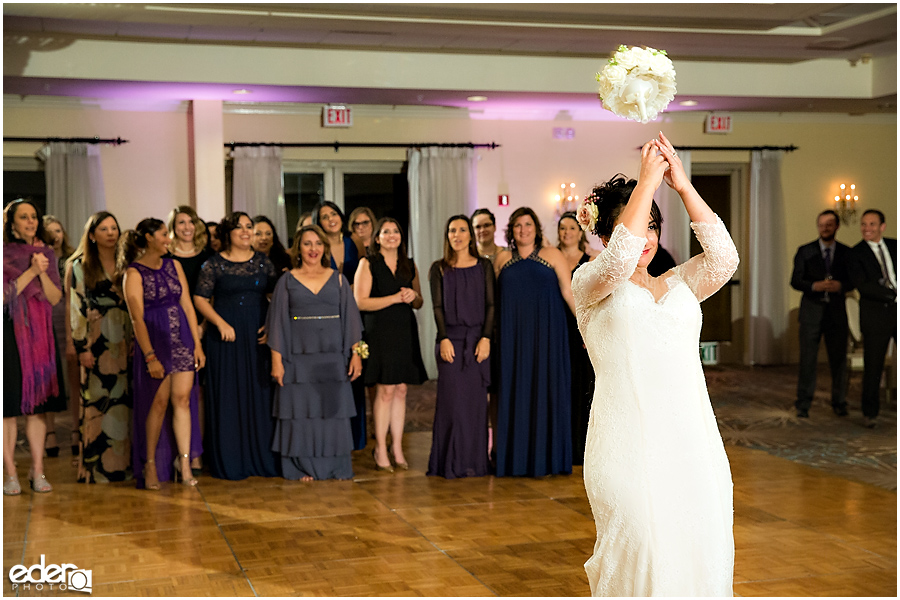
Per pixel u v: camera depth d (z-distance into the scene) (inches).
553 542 157.5
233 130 369.7
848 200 430.9
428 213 387.5
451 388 208.1
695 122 417.1
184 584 137.0
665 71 88.4
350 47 309.0
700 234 90.0
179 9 248.5
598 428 91.7
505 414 208.1
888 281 259.1
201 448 213.8
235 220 212.2
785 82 351.3
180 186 361.4
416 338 218.1
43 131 345.4
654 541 87.4
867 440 245.1
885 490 193.5
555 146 405.1
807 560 146.9
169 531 166.1
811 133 428.1
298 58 307.0
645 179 86.8
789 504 182.2
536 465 205.3
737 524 168.1
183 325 201.3
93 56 287.9
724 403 307.7
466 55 322.0
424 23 269.0
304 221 235.5
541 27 276.4
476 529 165.8
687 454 89.0
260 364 213.3
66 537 162.6
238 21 263.4
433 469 211.5
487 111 394.6
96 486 203.3
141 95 335.3
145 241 197.8
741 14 271.7
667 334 89.6
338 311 209.3
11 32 276.4
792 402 308.8
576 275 93.0
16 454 242.4
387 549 154.1
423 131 390.6
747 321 427.8
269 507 183.3
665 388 89.3
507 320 206.2
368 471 217.2
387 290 215.0
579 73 332.8
